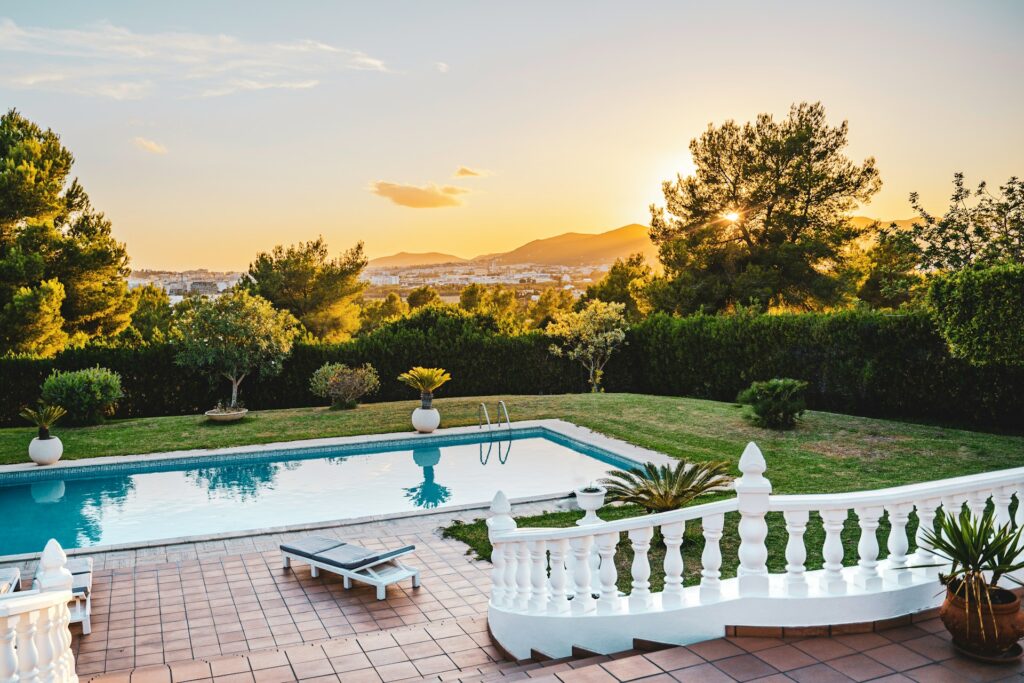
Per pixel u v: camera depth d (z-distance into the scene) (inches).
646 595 218.2
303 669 229.3
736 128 1246.3
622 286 1663.4
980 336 575.2
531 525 427.2
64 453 657.0
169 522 509.4
